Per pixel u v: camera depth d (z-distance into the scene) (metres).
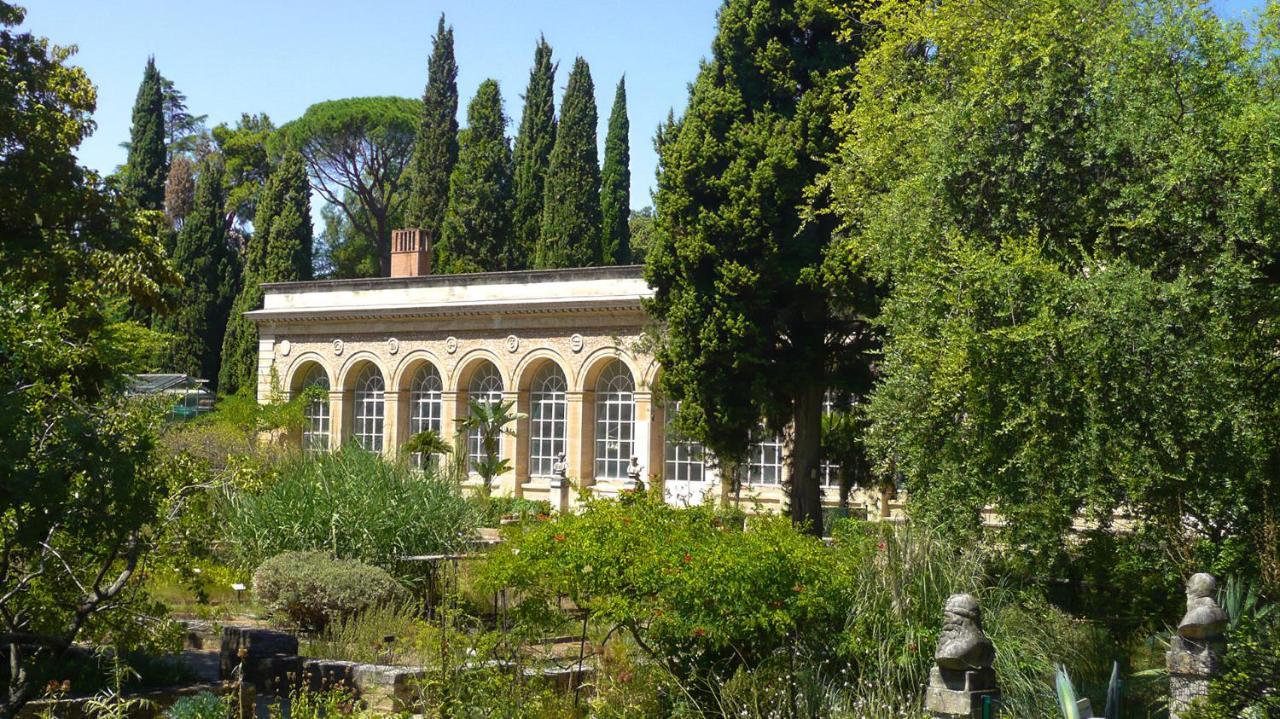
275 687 12.66
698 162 24.62
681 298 24.64
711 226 24.12
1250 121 12.87
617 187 51.72
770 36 24.83
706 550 10.57
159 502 10.68
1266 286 13.45
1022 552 13.24
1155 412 12.29
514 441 36.94
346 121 62.84
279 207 51.03
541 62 52.19
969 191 14.99
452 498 19.84
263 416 38.75
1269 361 14.09
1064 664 11.27
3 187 17.14
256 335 48.59
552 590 11.68
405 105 64.38
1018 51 14.90
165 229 56.94
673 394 25.45
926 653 10.45
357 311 40.12
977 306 13.32
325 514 18.47
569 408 35.88
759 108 24.66
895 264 16.03
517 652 11.06
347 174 65.06
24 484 9.29
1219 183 13.16
